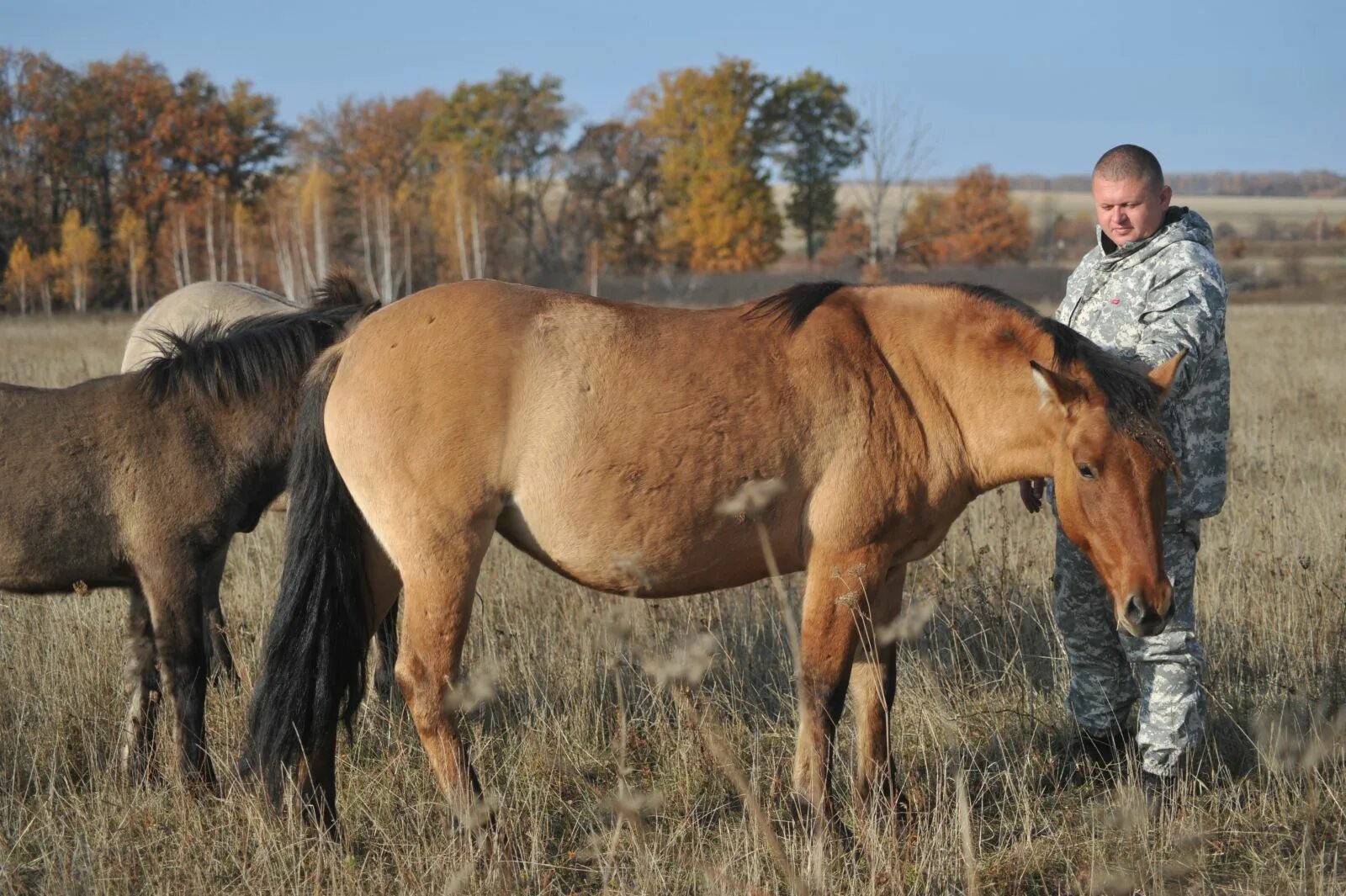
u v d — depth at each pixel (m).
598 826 3.97
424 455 3.60
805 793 3.76
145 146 48.56
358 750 4.51
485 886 3.40
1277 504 6.72
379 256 44.94
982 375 3.82
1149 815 3.82
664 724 4.57
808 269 50.34
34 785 4.25
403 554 3.66
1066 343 3.64
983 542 6.48
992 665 5.18
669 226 50.88
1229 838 3.76
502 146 50.97
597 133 50.31
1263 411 10.59
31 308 42.75
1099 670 4.22
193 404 4.45
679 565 3.73
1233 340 18.05
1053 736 4.56
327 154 55.16
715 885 3.21
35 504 4.25
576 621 5.48
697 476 3.62
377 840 3.83
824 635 3.74
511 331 3.65
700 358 3.67
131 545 4.34
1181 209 4.04
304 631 3.73
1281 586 5.39
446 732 3.66
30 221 48.75
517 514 3.69
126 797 4.07
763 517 3.69
